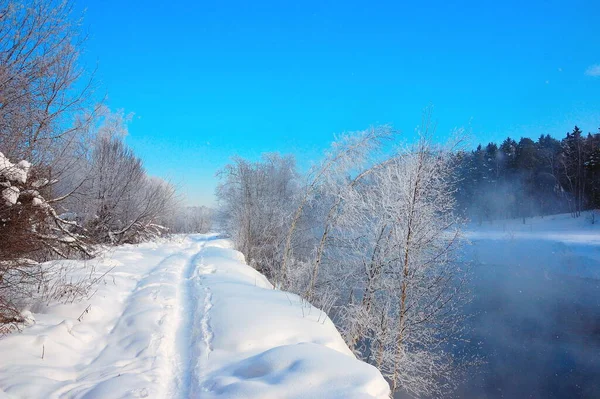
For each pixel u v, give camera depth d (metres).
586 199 45.19
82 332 5.69
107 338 5.76
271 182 21.62
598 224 36.56
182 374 4.52
